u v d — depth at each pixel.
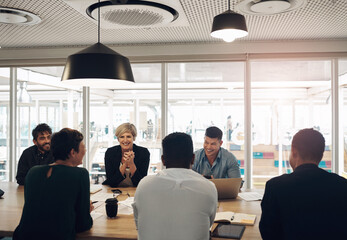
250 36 3.99
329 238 1.34
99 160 5.14
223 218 2.06
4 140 5.67
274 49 4.17
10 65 4.68
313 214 1.36
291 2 2.49
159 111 5.24
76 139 1.94
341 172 4.48
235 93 5.27
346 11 3.00
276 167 5.36
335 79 4.21
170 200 1.50
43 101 5.33
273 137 5.34
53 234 1.72
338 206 1.36
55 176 1.80
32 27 3.59
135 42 4.32
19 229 1.78
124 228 1.95
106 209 2.15
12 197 2.79
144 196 1.54
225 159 3.17
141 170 3.26
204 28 3.60
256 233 1.87
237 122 5.29
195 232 1.48
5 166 5.57
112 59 2.11
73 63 2.08
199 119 5.33
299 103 5.18
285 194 1.43
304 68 4.73
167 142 1.67
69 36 3.98
